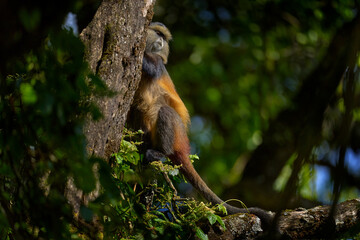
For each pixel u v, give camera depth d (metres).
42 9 6.06
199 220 8.68
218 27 21.14
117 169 8.17
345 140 5.73
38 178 5.79
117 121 7.84
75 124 5.19
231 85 20.78
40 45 5.52
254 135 20.25
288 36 21.39
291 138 19.48
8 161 5.56
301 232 8.38
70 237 5.77
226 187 19.33
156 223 8.09
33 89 5.18
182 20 21.00
